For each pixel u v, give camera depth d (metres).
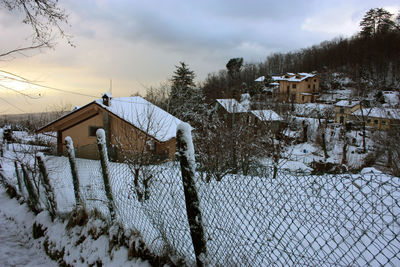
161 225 2.29
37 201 4.72
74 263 3.12
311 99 41.28
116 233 2.87
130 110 12.31
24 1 4.47
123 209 2.92
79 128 13.65
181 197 2.21
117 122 11.58
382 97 20.77
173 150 9.88
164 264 2.23
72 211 3.72
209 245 1.93
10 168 8.79
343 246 1.87
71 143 3.63
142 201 2.70
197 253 1.87
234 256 1.83
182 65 28.56
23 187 5.66
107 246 2.89
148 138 5.23
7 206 5.66
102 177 3.29
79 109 12.58
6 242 4.24
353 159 17.31
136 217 2.78
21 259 3.72
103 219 3.25
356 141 20.98
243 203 1.84
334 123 27.14
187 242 2.20
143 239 2.55
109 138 11.43
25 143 11.19
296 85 43.47
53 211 4.04
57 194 4.71
